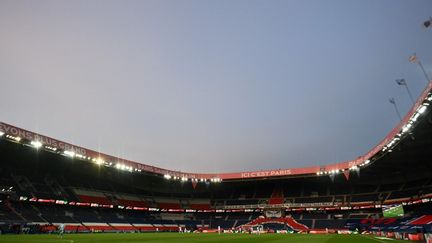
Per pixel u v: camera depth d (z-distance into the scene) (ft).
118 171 257.75
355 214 262.26
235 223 282.56
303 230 245.24
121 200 264.31
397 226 177.88
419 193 218.59
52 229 181.57
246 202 298.76
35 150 192.75
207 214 305.94
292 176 266.36
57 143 187.83
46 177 231.30
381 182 262.06
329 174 251.60
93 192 250.98
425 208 214.28
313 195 285.02
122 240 118.11
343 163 237.25
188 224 284.20
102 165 237.86
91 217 232.53
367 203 247.50
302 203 277.23
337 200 267.39
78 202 225.15
